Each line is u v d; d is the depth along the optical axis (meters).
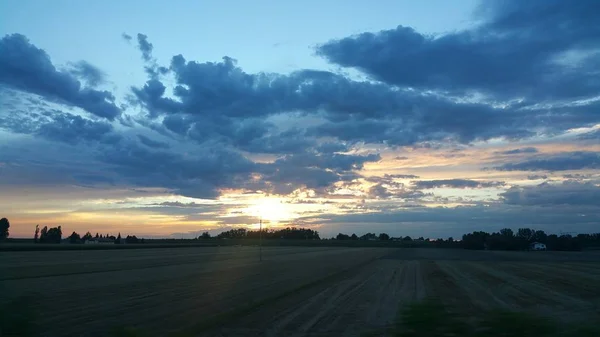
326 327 18.64
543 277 45.50
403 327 6.20
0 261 61.59
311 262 66.50
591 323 6.69
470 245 167.25
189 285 34.50
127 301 25.89
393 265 62.34
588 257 97.25
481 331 6.12
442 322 6.14
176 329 17.97
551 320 6.47
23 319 7.80
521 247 158.75
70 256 77.19
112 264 58.53
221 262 64.81
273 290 31.34
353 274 46.50
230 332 17.78
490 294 30.97
